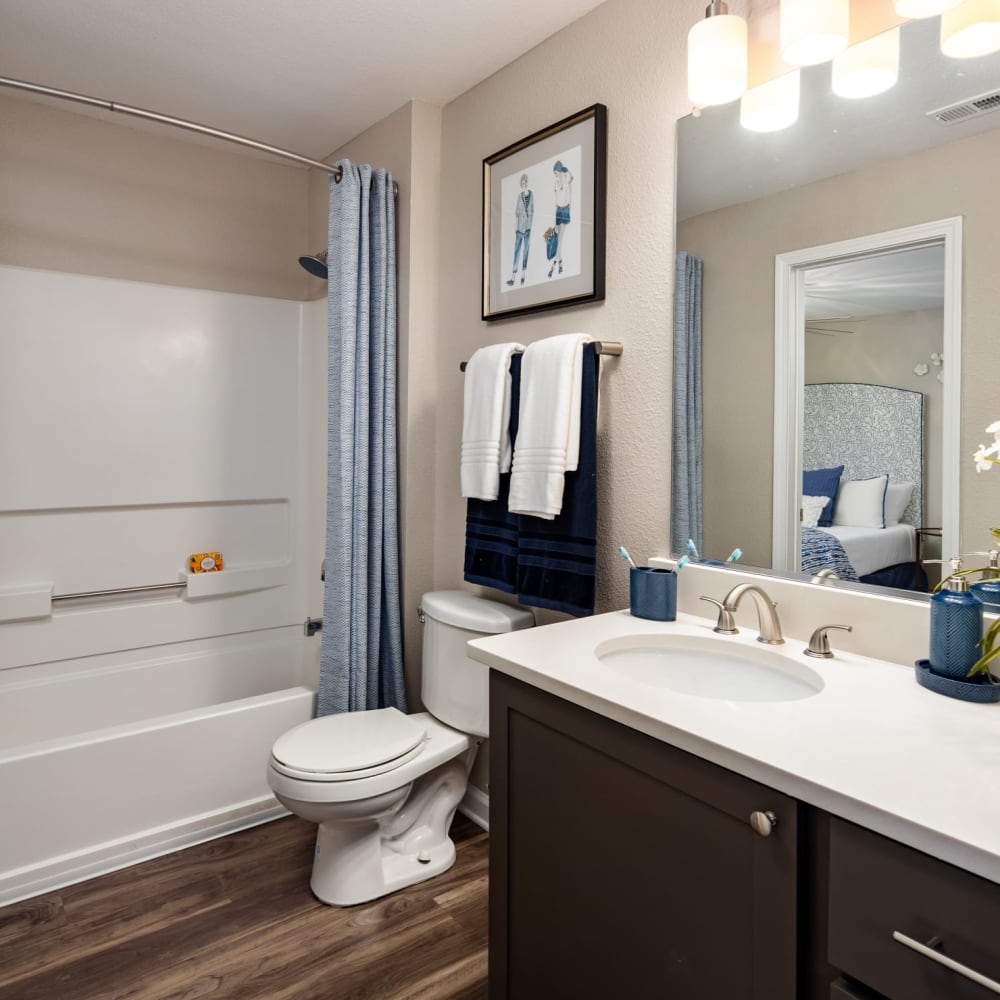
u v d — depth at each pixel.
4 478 2.39
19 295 2.40
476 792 2.32
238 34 2.04
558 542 1.80
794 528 1.45
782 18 1.29
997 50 1.15
